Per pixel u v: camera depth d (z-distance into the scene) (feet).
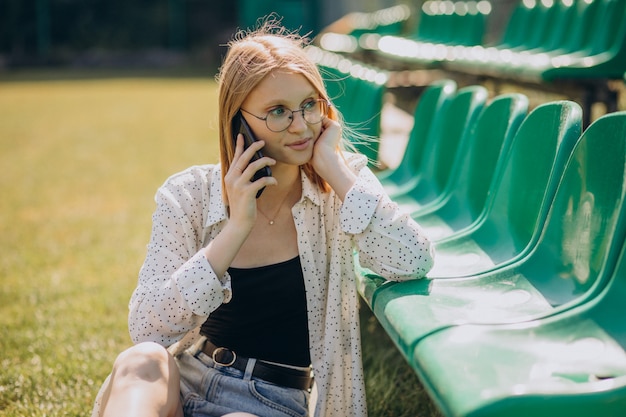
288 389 7.43
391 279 7.57
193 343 7.76
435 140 12.73
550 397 4.92
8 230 20.44
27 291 15.29
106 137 37.17
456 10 33.42
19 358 12.03
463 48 29.22
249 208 6.97
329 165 7.39
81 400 10.57
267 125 7.11
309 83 7.16
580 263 7.20
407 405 10.23
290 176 7.49
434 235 10.50
